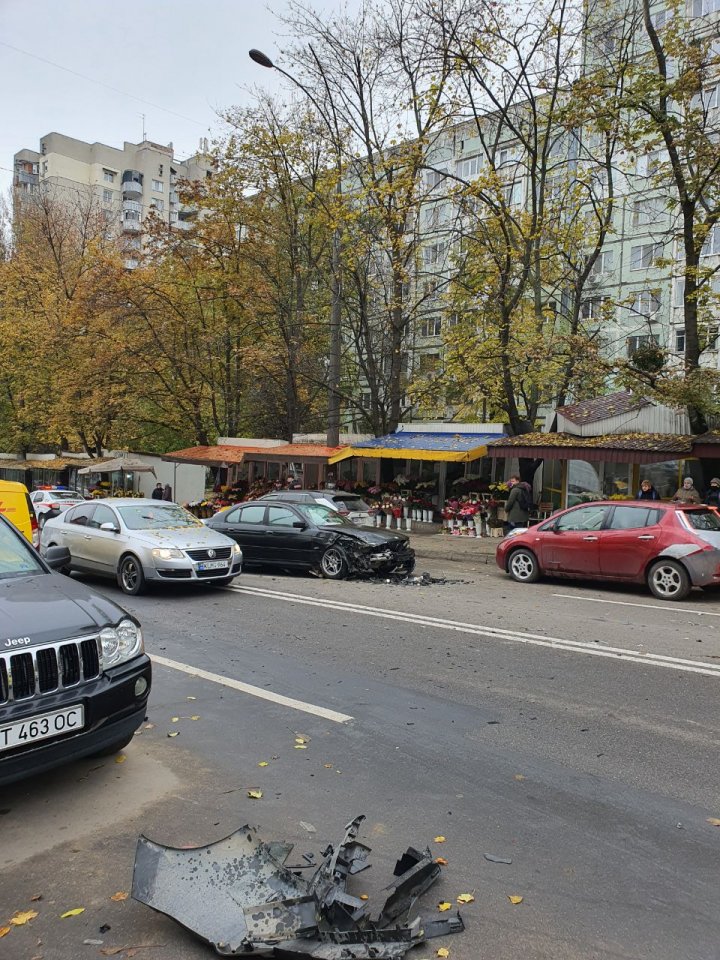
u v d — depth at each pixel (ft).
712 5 82.69
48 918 9.40
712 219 50.21
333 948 8.33
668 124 49.01
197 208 98.43
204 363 99.19
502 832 11.71
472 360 65.41
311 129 81.05
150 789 13.24
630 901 9.80
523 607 32.19
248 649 23.66
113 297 95.86
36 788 13.28
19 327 123.13
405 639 25.16
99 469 101.50
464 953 8.68
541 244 73.26
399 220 67.97
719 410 47.16
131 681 13.17
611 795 13.05
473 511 64.39
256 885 9.42
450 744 15.44
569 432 62.13
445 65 60.75
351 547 39.93
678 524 35.73
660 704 18.06
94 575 39.27
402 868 10.31
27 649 11.79
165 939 8.97
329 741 15.58
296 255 96.68
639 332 100.63
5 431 140.05
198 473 105.29
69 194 232.53
